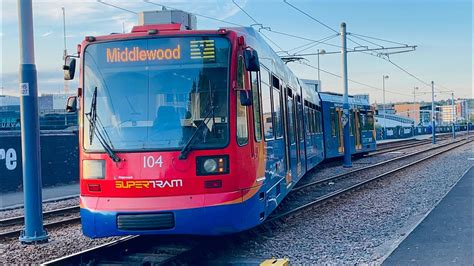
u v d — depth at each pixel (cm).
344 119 3006
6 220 1465
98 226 868
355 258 921
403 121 10844
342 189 1892
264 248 1026
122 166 867
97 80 912
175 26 924
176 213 842
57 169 2447
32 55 1184
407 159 3538
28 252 1073
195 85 887
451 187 1816
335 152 3034
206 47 895
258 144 965
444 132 13012
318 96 2762
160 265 831
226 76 887
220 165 859
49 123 3316
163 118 884
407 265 820
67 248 1108
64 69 930
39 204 1189
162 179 855
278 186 1170
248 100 878
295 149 1545
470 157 3516
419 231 1066
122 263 874
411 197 1694
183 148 859
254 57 892
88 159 892
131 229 852
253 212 913
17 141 2220
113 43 916
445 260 841
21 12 1168
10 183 2188
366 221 1301
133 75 903
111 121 895
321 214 1426
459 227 1093
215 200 848
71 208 1662
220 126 873
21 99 1181
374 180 2172
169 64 898
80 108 915
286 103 1408
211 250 992
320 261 912
